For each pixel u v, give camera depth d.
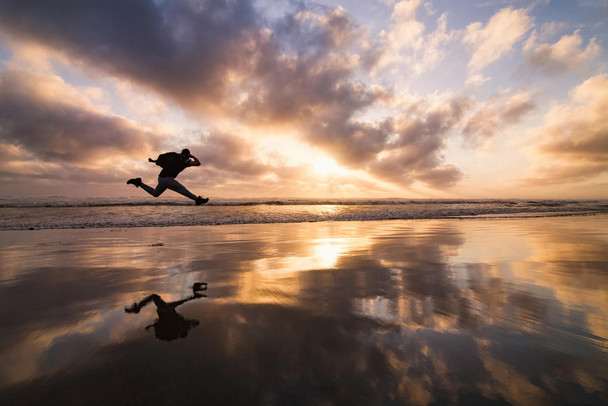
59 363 1.92
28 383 1.71
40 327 2.46
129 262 4.98
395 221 14.24
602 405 1.49
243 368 1.85
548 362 1.89
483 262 4.94
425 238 7.94
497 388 1.63
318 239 7.83
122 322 2.56
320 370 1.82
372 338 2.24
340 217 16.36
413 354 2.00
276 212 18.78
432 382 1.69
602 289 3.44
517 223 12.51
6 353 2.04
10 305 2.97
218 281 3.85
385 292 3.36
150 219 13.84
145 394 1.62
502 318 2.60
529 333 2.30
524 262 4.92
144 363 1.91
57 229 10.43
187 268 4.57
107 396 1.60
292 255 5.61
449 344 2.13
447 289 3.46
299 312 2.77
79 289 3.50
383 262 4.98
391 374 1.77
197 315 2.71
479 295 3.23
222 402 1.55
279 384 1.69
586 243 6.87
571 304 2.94
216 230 10.20
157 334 2.33
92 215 15.37
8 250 6.09
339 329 2.40
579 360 1.92
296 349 2.08
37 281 3.83
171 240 7.65
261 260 5.16
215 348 2.10
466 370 1.81
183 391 1.64
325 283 3.74
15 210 18.20
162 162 5.96
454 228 10.65
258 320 2.59
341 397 1.57
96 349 2.09
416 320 2.57
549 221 13.44
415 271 4.35
